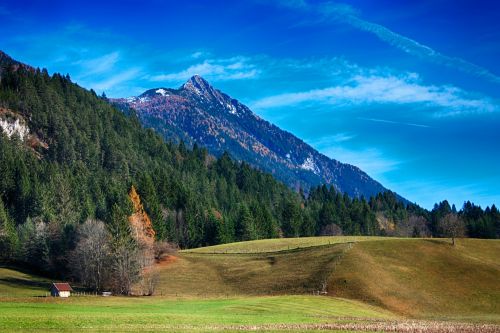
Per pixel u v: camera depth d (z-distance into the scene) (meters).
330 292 99.25
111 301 86.00
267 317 67.56
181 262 136.75
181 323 57.66
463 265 114.44
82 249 113.88
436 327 63.22
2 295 97.25
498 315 89.75
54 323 52.84
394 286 102.56
